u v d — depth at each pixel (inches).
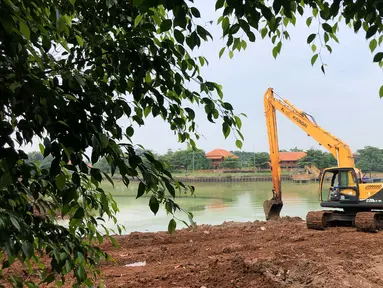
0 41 64.9
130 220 718.5
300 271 275.9
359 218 496.7
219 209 961.5
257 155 3747.5
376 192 506.6
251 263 281.9
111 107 83.4
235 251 394.3
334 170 547.8
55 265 92.7
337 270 282.8
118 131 85.9
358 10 90.3
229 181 2945.4
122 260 356.5
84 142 73.9
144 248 418.0
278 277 260.4
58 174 75.7
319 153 3221.0
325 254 351.6
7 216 72.7
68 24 84.2
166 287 257.3
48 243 91.9
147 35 90.6
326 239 442.9
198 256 373.4
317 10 108.3
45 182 91.6
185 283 263.6
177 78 95.0
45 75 79.1
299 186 2090.3
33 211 103.3
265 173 3405.5
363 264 308.5
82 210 87.7
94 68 93.7
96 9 97.1
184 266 325.4
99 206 103.0
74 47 95.6
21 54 70.9
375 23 94.0
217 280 263.1
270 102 677.9
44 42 76.2
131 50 87.1
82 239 111.8
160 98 93.6
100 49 88.4
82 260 96.7
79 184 81.5
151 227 649.0
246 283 252.8
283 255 342.6
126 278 288.7
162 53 90.8
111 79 98.0
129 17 97.7
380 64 116.7
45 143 71.0
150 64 87.7
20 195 89.3
